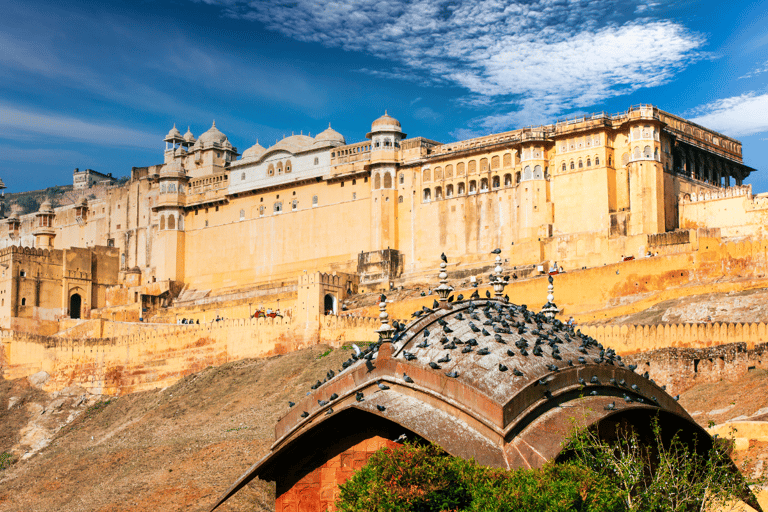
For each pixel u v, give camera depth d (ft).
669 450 81.87
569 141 294.66
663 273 234.99
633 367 86.94
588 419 75.10
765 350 159.94
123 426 268.21
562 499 65.92
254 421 230.48
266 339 274.57
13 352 319.06
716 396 154.40
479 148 321.73
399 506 68.44
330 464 82.12
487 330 83.51
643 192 274.98
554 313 95.14
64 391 303.48
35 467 259.19
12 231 508.12
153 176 438.81
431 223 331.98
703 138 314.35
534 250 288.71
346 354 251.60
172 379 288.10
